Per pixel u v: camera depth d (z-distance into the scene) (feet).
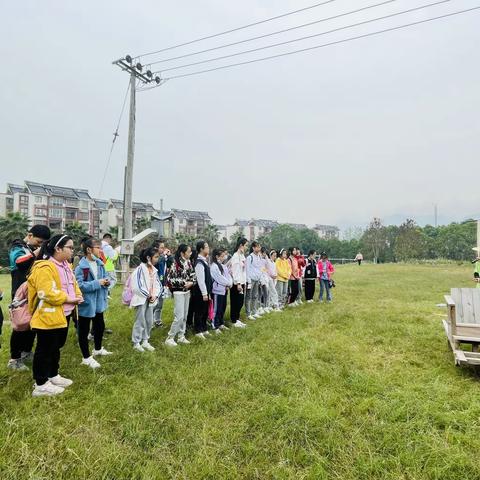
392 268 88.84
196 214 227.40
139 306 17.19
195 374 13.99
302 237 208.95
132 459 8.85
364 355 16.94
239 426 10.32
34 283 12.01
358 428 10.31
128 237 41.47
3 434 9.57
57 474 8.18
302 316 26.14
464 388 13.20
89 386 12.77
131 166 41.83
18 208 147.95
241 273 23.57
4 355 16.07
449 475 8.34
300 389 12.83
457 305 18.37
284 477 8.23
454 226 164.76
